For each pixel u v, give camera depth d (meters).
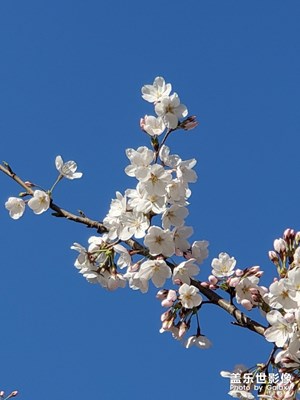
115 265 1.44
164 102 1.42
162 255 1.41
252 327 1.34
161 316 1.39
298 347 1.31
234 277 1.37
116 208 1.43
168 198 1.41
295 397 1.34
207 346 1.40
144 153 1.42
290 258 1.36
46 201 1.47
